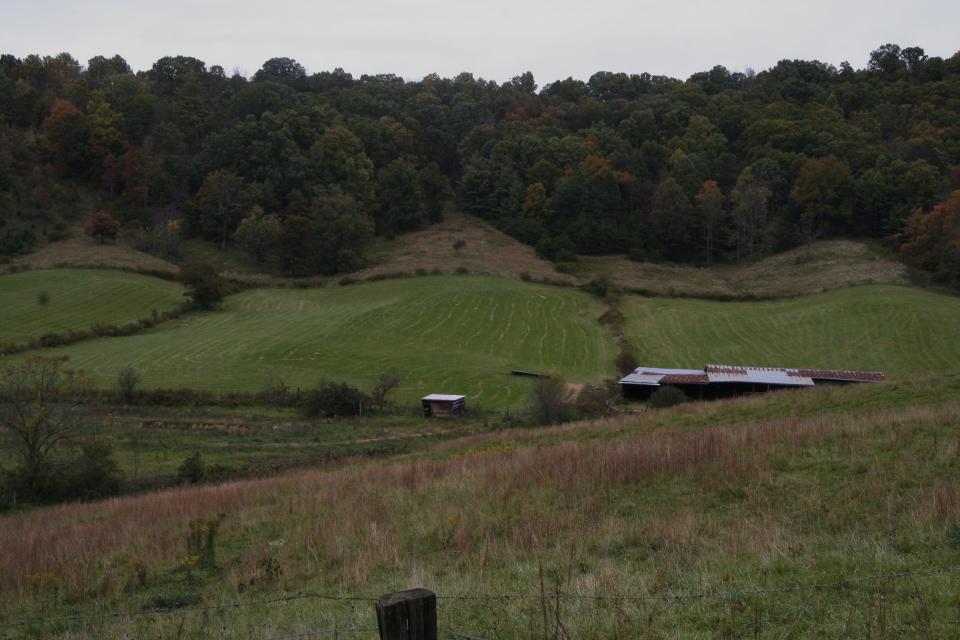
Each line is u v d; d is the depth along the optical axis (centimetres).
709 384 5703
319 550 1304
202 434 4409
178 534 1598
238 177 13625
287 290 10462
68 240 11412
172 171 14300
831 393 2962
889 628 675
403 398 5738
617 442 2128
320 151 14275
